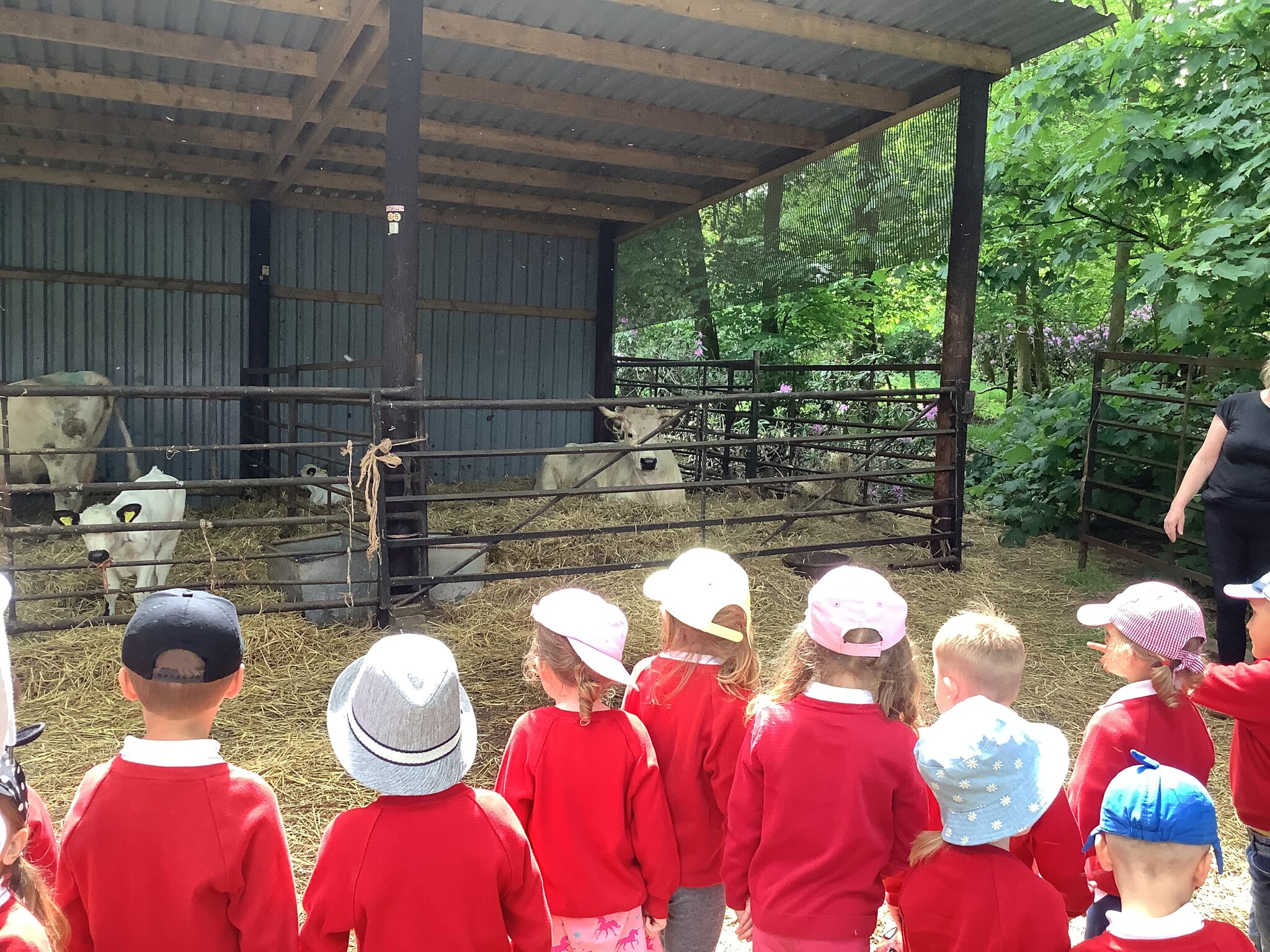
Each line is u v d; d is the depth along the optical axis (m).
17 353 8.15
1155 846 1.36
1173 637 1.88
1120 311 8.03
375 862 1.47
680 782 1.92
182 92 6.08
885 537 5.89
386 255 4.68
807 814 1.70
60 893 1.41
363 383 9.42
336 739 1.53
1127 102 5.86
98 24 5.11
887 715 1.75
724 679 1.91
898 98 6.15
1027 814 1.52
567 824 1.77
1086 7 4.98
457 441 9.96
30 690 3.67
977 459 8.11
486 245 9.91
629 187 8.45
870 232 6.86
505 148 7.14
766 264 8.12
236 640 1.48
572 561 5.65
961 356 5.92
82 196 8.24
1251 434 3.53
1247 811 2.02
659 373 11.55
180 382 8.70
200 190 8.49
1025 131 6.40
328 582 4.59
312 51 5.56
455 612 4.77
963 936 1.54
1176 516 3.75
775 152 7.58
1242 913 2.50
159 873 1.39
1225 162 5.35
